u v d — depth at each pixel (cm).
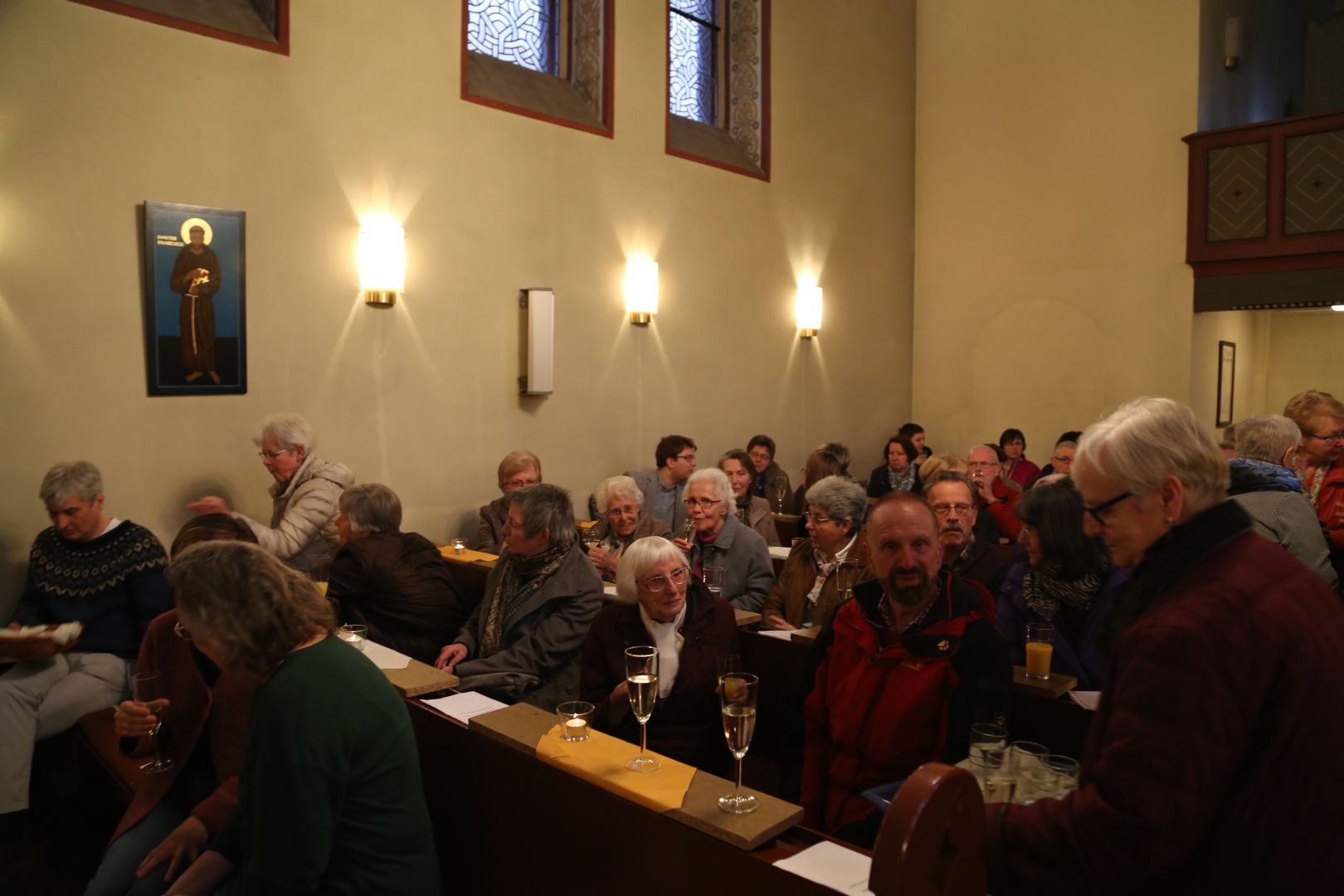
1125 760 115
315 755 171
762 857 150
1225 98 778
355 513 354
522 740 197
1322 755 111
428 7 502
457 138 515
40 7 371
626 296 607
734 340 688
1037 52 803
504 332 539
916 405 880
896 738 209
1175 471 125
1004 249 826
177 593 176
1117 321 770
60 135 378
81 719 329
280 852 170
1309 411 354
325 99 460
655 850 166
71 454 384
